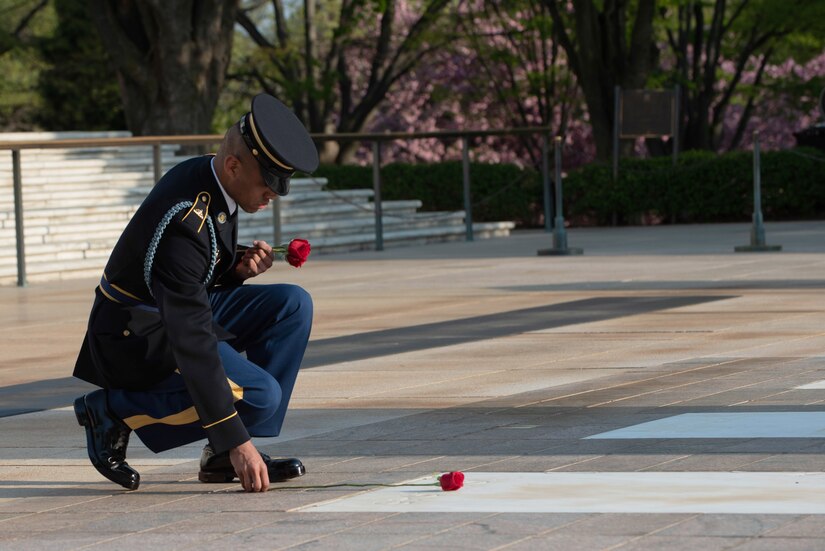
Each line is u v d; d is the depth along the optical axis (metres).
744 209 27.41
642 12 31.78
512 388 8.25
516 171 29.53
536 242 22.98
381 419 7.37
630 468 5.71
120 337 5.60
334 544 4.64
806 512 4.79
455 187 29.81
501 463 5.97
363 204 25.94
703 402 7.37
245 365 5.66
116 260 5.54
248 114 5.43
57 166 23.61
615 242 21.80
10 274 18.05
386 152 50.66
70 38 46.88
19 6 45.94
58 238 19.83
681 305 12.38
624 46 32.28
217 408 5.46
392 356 9.96
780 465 5.64
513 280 15.55
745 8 38.97
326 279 16.75
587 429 6.72
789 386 7.80
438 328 11.51
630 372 8.68
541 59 43.56
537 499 5.19
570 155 46.72
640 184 27.97
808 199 27.06
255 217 22.70
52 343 11.70
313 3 44.34
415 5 49.72
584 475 5.60
